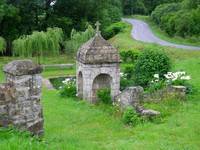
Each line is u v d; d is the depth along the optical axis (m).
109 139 12.71
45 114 17.09
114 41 50.22
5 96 10.80
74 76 33.22
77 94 22.12
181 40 49.62
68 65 38.66
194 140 12.19
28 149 8.59
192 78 23.70
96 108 18.84
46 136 12.10
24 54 38.00
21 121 11.09
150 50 23.20
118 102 18.36
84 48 21.38
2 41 42.00
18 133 10.27
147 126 14.16
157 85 19.08
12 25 49.91
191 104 16.92
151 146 11.48
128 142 12.05
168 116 15.31
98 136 13.16
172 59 34.19
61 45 44.03
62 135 12.80
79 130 14.07
